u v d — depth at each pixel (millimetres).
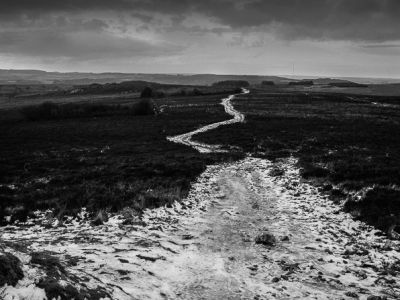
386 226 11766
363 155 26094
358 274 8664
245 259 9484
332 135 38375
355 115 58406
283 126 46656
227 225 12516
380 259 9555
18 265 5723
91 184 18656
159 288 7402
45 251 8641
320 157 25781
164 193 16188
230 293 7508
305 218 13461
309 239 11211
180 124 52531
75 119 67625
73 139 42812
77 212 13297
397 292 7801
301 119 53625
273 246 10516
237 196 17047
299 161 24969
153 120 59562
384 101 88500
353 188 16578
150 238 10633
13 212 13227
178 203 15109
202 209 14562
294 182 19469
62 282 5844
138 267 8273
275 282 8141
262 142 35656
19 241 9727
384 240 10930
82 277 6719
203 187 18672
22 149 35750
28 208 13922
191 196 16641
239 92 125562
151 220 12664
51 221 12242
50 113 70625
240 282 8062
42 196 16125
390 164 21844
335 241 11039
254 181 20484
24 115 69688
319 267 9070
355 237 11344
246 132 42844
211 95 115062
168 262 8844
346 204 14539
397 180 17234
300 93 116062
